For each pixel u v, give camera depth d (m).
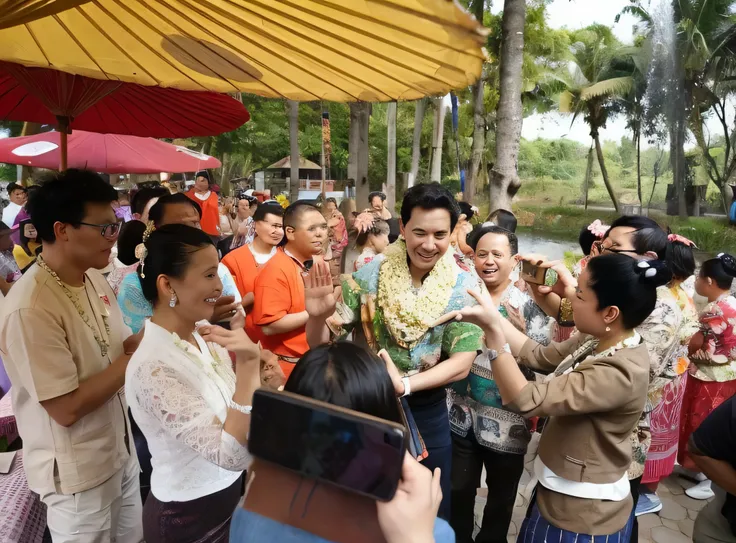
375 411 0.82
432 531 0.70
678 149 21.19
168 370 1.45
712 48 18.53
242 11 1.13
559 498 1.67
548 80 21.59
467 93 16.61
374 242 4.79
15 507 2.18
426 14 0.88
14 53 1.27
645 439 2.09
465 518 2.47
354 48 1.16
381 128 28.66
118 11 1.20
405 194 1.77
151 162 6.14
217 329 1.34
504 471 2.35
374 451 0.64
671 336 2.05
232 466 1.34
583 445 1.63
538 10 17.42
